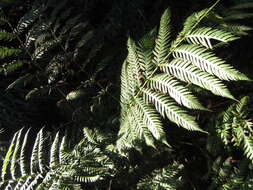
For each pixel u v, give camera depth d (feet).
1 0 2.68
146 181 2.22
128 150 2.29
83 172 2.20
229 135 2.23
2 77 2.97
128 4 2.73
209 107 2.51
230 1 2.64
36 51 2.52
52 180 2.18
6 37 2.60
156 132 1.90
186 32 1.87
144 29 2.70
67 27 2.54
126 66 2.21
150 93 1.99
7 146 2.81
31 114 3.03
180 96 1.84
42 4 2.60
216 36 1.74
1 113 2.96
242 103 2.12
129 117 2.06
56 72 2.60
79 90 2.59
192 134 2.52
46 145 2.72
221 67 1.71
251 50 2.57
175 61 1.88
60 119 3.07
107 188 2.47
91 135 2.31
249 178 2.08
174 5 2.79
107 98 2.59
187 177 2.42
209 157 2.40
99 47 2.55
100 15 2.97
